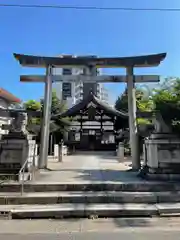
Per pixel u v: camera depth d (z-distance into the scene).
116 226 4.96
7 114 8.75
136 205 6.04
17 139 8.27
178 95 8.34
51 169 10.31
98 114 29.97
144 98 21.08
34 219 5.46
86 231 4.66
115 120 29.30
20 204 6.17
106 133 30.00
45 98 10.23
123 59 10.46
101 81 10.47
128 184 7.05
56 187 7.01
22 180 7.00
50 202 6.23
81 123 30.09
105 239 4.24
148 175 7.86
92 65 10.51
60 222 5.23
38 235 4.46
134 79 10.48
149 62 10.35
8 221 5.30
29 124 10.37
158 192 6.78
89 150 29.11
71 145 29.23
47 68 10.43
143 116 9.79
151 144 8.05
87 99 28.03
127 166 12.33
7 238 4.31
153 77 10.45
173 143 8.00
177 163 7.88
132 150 10.22
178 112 8.23
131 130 10.27
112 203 6.23
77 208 5.72
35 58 10.34
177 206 5.91
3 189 6.95
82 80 10.43
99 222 5.22
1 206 5.98
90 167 11.68
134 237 4.32
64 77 10.44
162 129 8.22
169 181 7.50
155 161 7.92
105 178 8.10
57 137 27.56
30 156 8.41
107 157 19.47
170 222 5.21
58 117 25.09
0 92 15.89
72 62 10.48
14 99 18.16
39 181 7.46
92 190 7.02
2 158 8.20
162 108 8.29
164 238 4.26
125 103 33.44
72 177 8.28
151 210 5.68
